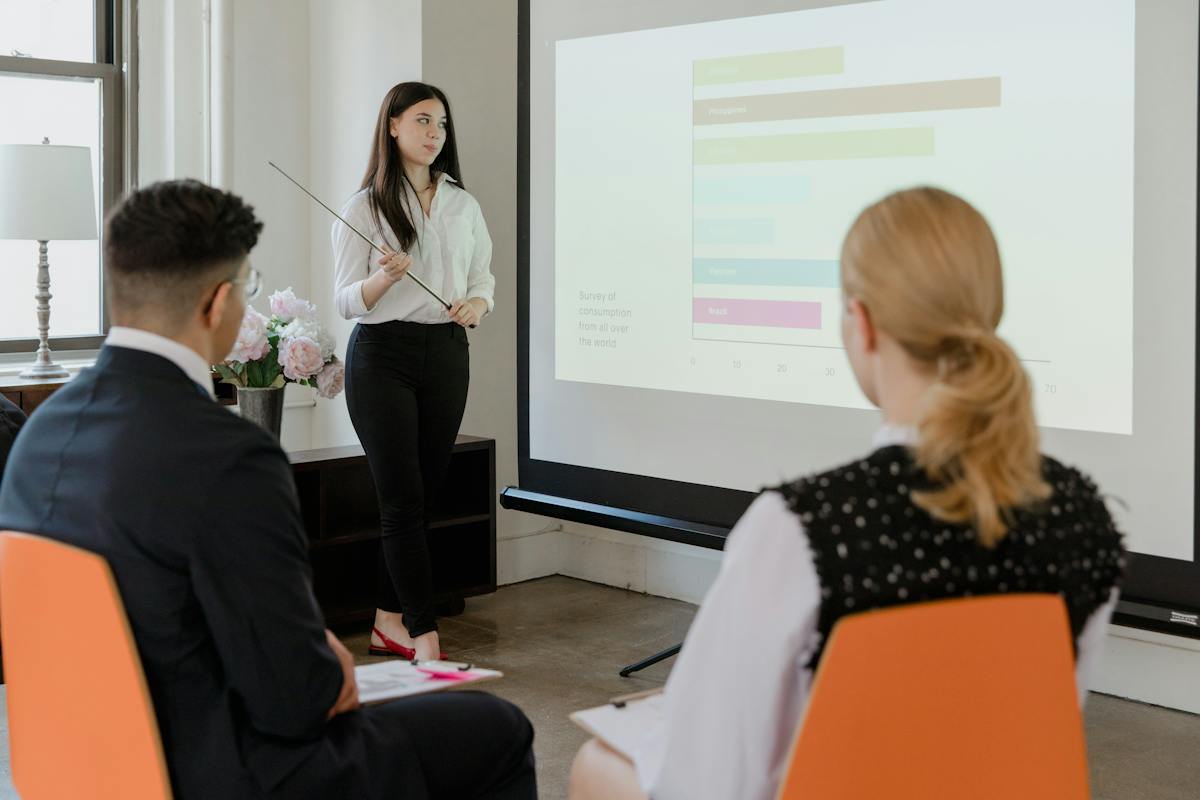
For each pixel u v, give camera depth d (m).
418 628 3.69
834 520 1.17
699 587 4.52
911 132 3.10
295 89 4.97
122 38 4.78
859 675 1.15
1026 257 2.93
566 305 3.96
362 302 3.50
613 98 3.78
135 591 1.48
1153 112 2.71
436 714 1.77
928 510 1.18
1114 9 2.75
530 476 4.12
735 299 3.49
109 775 1.51
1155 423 2.75
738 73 3.45
